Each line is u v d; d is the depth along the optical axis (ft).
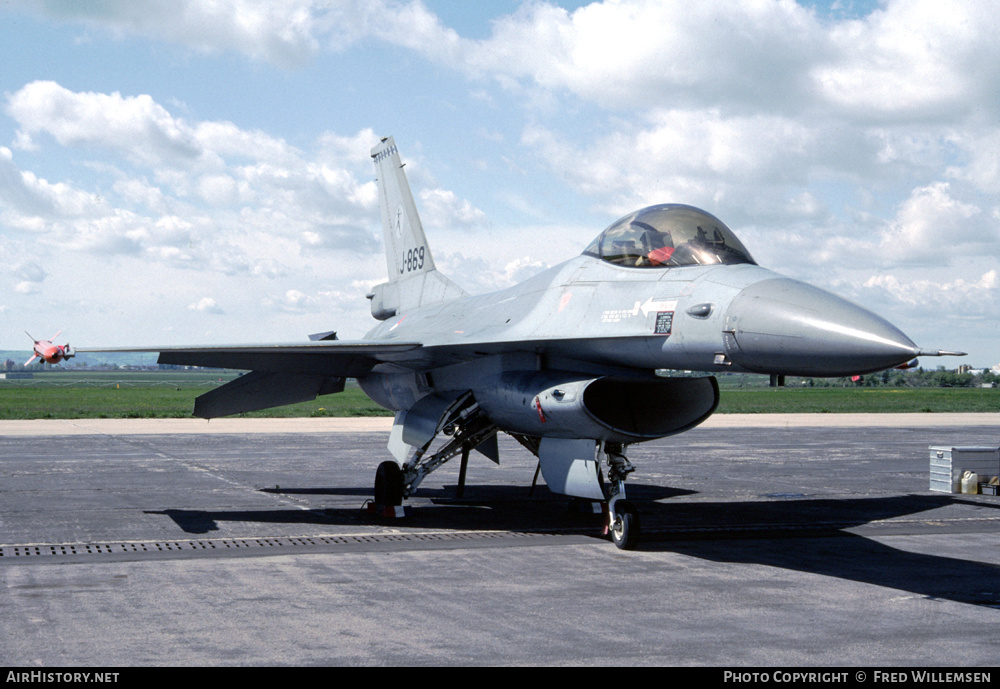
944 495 43.04
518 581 22.35
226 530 30.58
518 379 30.58
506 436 80.43
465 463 40.78
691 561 25.43
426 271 48.83
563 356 30.22
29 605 19.33
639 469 55.26
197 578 22.41
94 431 87.61
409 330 42.78
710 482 48.34
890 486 46.68
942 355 21.08
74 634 16.93
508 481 49.34
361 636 16.90
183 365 36.81
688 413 29.76
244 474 49.65
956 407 179.22
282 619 18.20
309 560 25.18
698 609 19.33
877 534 30.83
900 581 22.58
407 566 24.34
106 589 21.02
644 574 23.39
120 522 32.07
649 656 15.69
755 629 17.61
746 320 23.58
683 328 25.39
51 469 51.03
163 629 17.34
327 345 32.12
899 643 16.61
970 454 44.04
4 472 49.29
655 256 28.22
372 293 55.31
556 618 18.43
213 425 100.32
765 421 115.85
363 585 21.70
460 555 26.21
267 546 27.55
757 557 26.17
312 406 181.16
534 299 32.53
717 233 28.12
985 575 23.44
